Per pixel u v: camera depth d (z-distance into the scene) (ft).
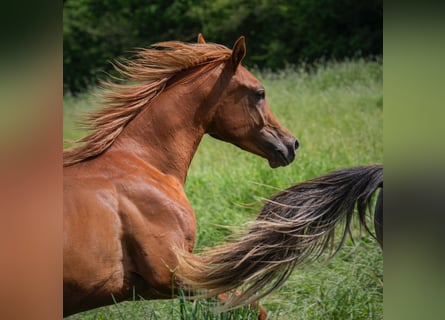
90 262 19.86
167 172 23.18
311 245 21.54
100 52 111.65
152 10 114.42
